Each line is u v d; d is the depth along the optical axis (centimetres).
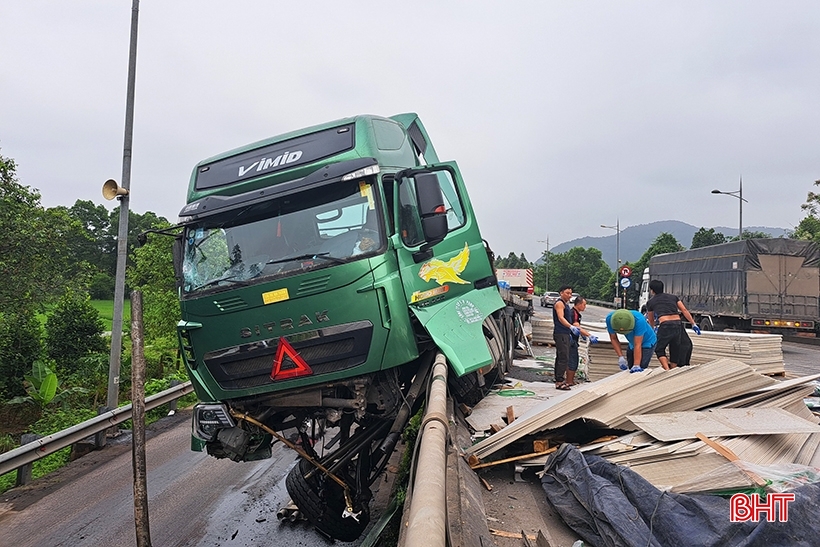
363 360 456
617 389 431
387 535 466
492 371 736
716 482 291
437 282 530
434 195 497
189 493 668
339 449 507
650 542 264
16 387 1195
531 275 3312
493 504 358
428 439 286
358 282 462
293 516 579
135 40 991
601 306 5797
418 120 779
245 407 498
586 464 337
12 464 666
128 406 933
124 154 991
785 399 430
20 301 1349
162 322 1606
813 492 262
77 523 583
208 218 524
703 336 930
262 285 473
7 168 1338
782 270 1975
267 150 546
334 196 496
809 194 3653
